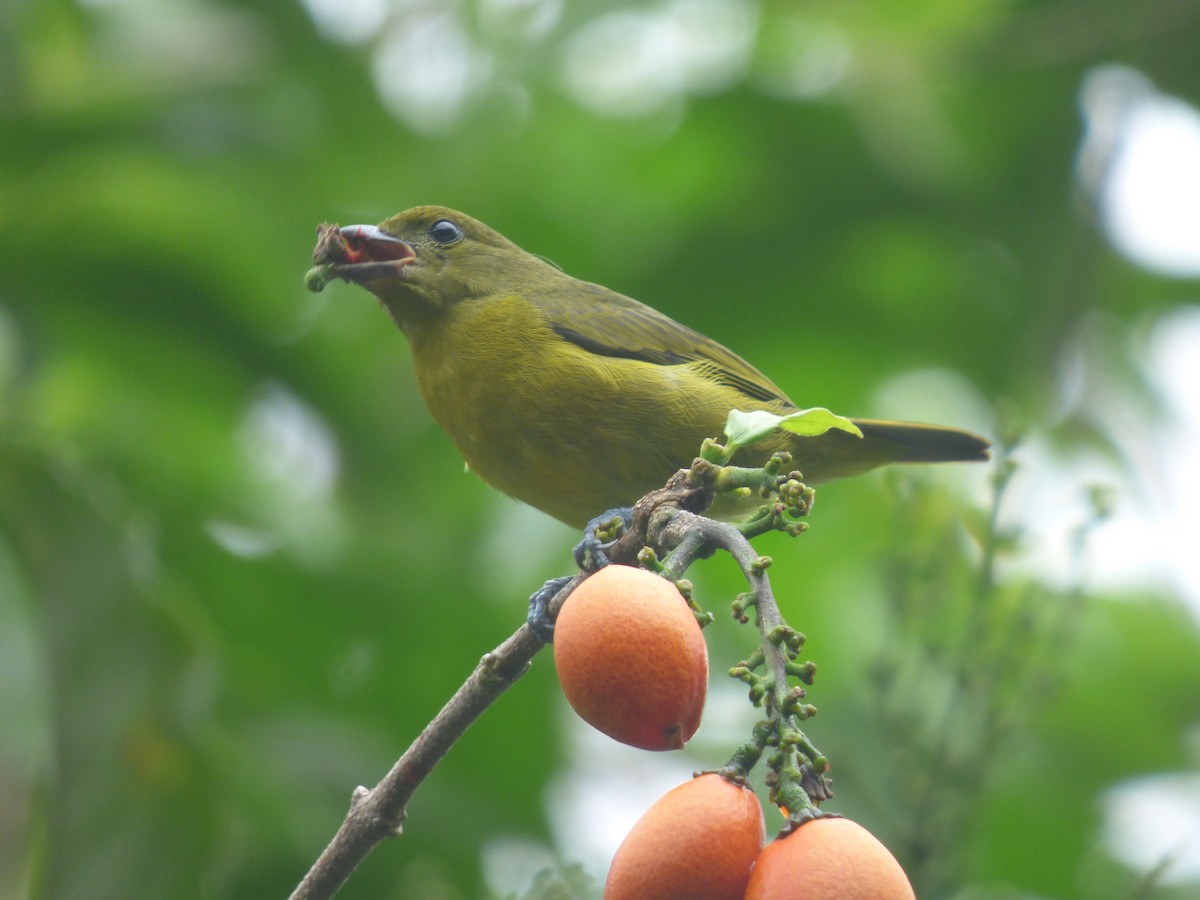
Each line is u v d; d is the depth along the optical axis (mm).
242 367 12438
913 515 8984
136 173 12539
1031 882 12211
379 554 11812
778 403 8898
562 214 14328
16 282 11945
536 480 8648
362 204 13766
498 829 10672
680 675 3912
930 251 14750
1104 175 14266
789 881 3562
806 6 14578
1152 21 13836
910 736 8172
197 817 7191
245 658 11453
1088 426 14203
